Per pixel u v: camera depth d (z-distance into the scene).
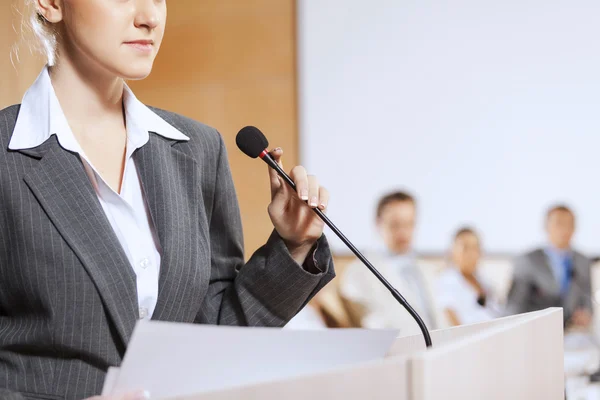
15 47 1.06
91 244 0.94
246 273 1.10
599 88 4.41
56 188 0.95
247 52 4.80
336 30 4.68
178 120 1.15
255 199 4.76
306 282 1.07
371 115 4.64
